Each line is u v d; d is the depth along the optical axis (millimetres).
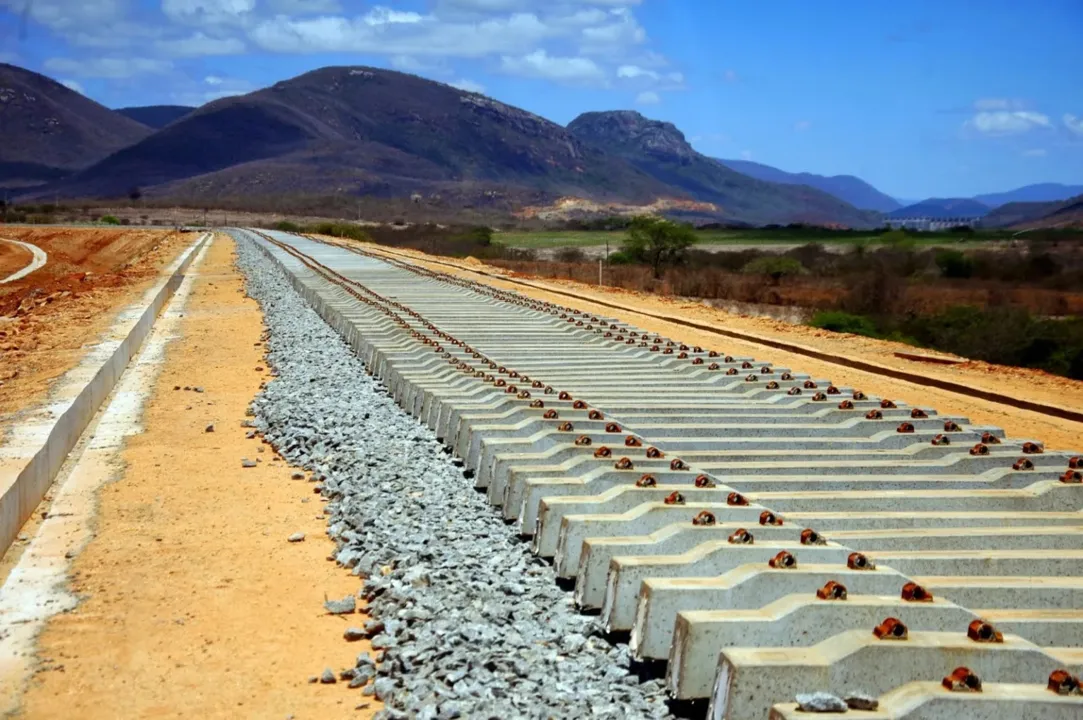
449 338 14516
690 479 7156
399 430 10141
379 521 7336
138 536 7395
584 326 16688
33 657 5375
